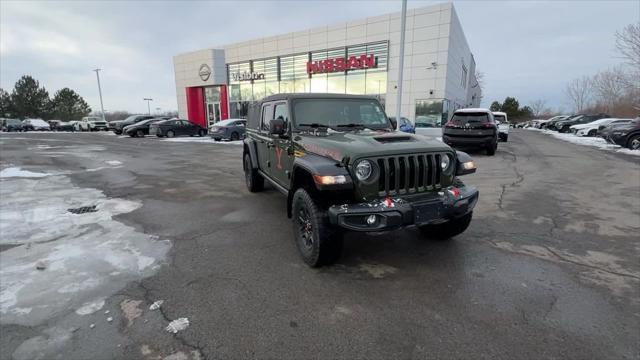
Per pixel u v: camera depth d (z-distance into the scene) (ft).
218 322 9.37
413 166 11.98
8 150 55.47
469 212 13.32
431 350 8.27
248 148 23.82
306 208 12.46
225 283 11.50
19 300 10.39
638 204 20.83
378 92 82.17
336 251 12.17
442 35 72.79
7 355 8.07
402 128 60.75
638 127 50.52
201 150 55.01
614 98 149.79
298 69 95.35
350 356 8.08
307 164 12.20
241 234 16.19
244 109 110.22
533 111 328.49
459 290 10.98
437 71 74.18
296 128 15.40
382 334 8.87
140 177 31.37
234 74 109.91
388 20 78.43
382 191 11.74
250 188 24.72
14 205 21.22
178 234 16.17
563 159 41.27
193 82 118.42
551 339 8.61
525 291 10.89
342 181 11.08
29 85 221.46
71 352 8.18
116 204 21.59
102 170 35.29
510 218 18.16
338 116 16.39
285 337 8.76
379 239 15.28
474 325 9.21
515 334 8.82
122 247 14.53
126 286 11.27
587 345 8.39
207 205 21.40
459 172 13.32
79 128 137.39
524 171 32.73
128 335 8.80
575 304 10.13
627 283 11.34
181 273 12.21
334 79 88.53
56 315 9.64
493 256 13.50
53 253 13.84
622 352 8.13
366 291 10.98
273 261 13.23
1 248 14.32
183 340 8.63
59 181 29.40
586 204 20.88
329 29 87.51
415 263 12.94
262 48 101.55
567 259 13.19
